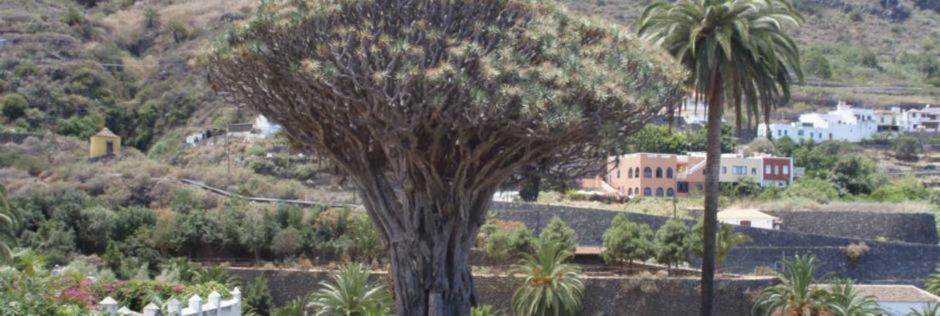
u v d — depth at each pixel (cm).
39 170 8950
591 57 2961
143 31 13438
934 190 11212
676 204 8944
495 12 2906
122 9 14388
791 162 10825
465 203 3000
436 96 2659
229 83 3067
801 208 8900
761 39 3956
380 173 3091
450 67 2666
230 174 8962
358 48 2736
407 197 3019
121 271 6300
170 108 11556
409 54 2698
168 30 13362
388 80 2717
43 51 11938
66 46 12194
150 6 14362
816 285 5562
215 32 13150
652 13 4081
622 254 6538
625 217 6975
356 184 3094
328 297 5097
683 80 3247
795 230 8400
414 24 2788
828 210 8662
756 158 10675
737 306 5747
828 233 8344
